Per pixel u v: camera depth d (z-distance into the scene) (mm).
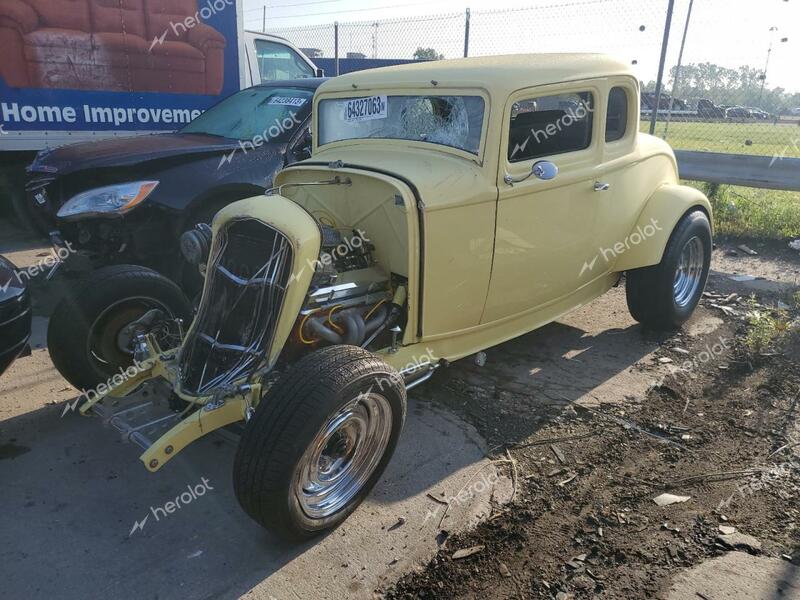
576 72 3945
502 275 3816
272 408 2590
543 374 4473
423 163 3578
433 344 3748
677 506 3062
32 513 3031
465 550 2818
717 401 4086
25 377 4355
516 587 2607
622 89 4371
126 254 5262
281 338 3051
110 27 7516
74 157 5520
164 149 5551
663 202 4773
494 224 3619
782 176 7863
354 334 3252
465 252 3537
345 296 3328
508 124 3561
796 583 2529
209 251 3547
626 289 5047
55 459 3445
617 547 2803
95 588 2605
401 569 2719
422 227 3287
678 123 10117
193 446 3574
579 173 4020
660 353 4832
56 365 3711
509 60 4008
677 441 3645
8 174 7547
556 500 3154
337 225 3693
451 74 3725
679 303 5098
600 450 3568
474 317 3867
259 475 2521
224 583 2641
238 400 2938
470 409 3998
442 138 3746
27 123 7227
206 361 3223
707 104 9992
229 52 8539
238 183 5457
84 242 5176
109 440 3627
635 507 3076
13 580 2635
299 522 2688
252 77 9172
